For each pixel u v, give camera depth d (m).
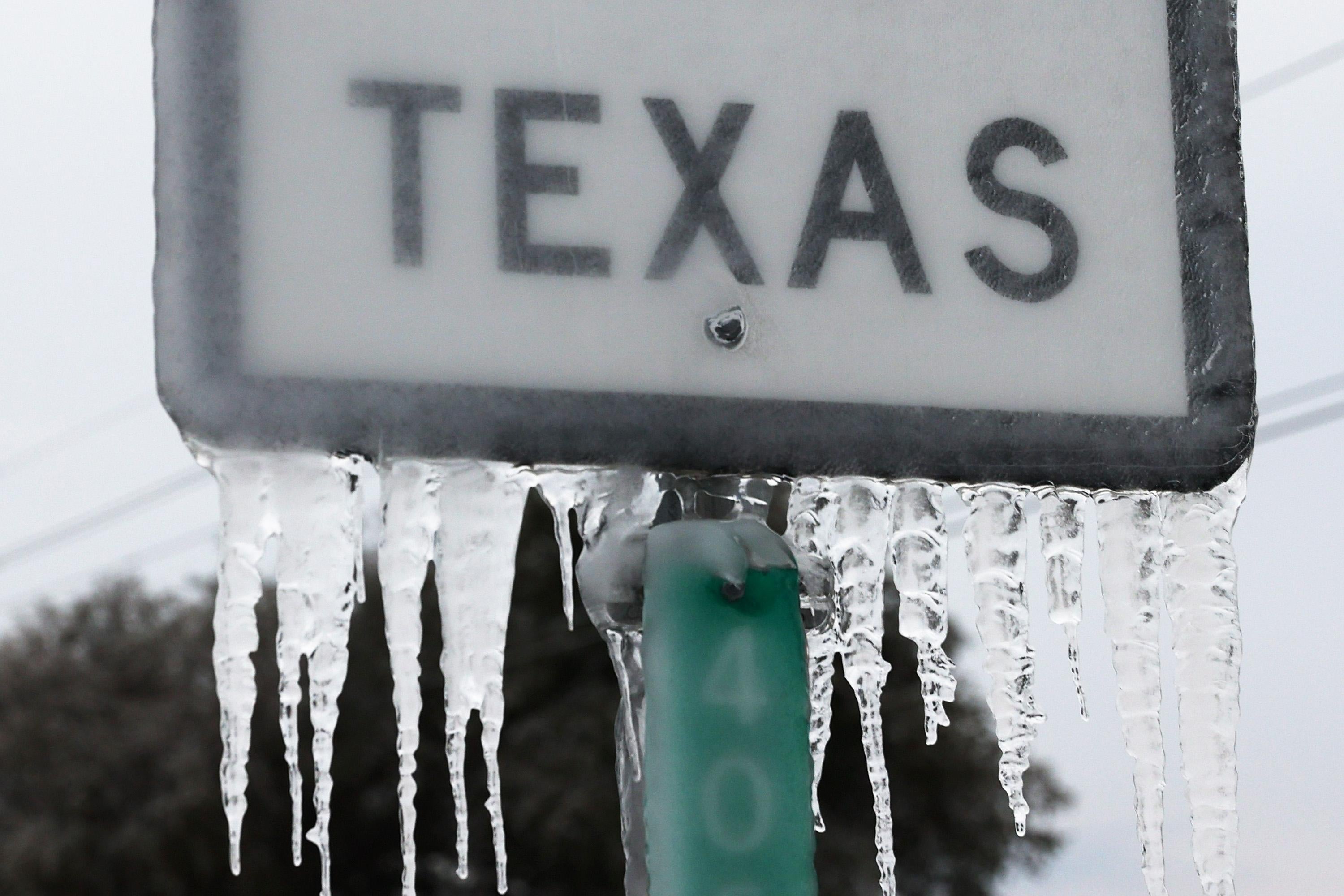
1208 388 2.43
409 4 2.37
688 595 2.30
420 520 2.40
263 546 2.38
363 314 2.34
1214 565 2.49
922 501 2.51
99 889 23.12
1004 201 2.42
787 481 2.43
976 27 2.44
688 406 2.36
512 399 2.34
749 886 2.28
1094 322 2.43
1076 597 2.52
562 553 2.45
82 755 24.16
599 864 20.08
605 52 2.39
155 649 25.78
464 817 2.49
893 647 20.36
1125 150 2.45
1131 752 2.51
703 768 2.29
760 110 2.40
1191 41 2.47
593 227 2.37
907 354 2.39
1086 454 2.41
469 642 2.41
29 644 25.95
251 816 22.16
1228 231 2.45
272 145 2.34
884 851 2.57
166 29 2.34
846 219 2.40
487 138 2.36
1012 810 2.53
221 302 2.32
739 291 2.38
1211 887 2.49
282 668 2.41
